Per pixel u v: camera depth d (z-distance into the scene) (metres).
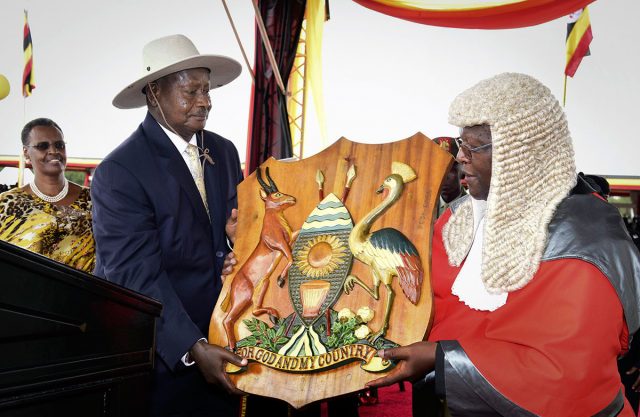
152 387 2.36
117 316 1.62
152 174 2.38
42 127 3.43
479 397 1.61
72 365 1.46
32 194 3.43
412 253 1.85
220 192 2.60
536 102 1.67
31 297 1.34
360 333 1.82
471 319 1.80
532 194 1.68
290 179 2.13
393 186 1.93
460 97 1.77
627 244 1.61
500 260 1.68
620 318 1.57
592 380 1.54
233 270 2.09
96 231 2.37
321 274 1.94
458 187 3.84
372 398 4.98
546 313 1.61
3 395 1.28
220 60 2.57
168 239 2.37
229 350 1.98
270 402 2.66
